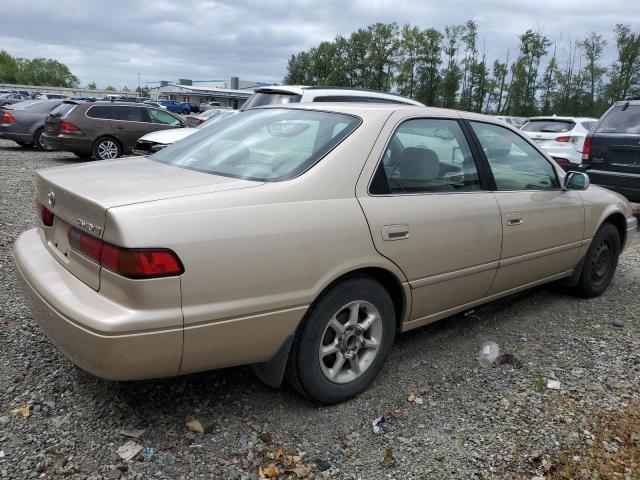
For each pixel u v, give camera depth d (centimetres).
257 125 343
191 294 230
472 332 404
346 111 324
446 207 327
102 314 224
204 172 295
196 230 232
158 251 222
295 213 261
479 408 301
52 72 14012
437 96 6006
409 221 304
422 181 323
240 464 248
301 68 8762
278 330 259
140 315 222
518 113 5316
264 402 297
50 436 258
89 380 306
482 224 347
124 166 319
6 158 1362
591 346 385
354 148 294
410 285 312
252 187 261
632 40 4650
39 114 1593
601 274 491
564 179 430
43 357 328
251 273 244
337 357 292
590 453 262
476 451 263
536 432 279
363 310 301
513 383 329
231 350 250
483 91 5644
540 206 397
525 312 448
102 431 264
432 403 304
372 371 308
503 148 388
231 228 241
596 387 325
